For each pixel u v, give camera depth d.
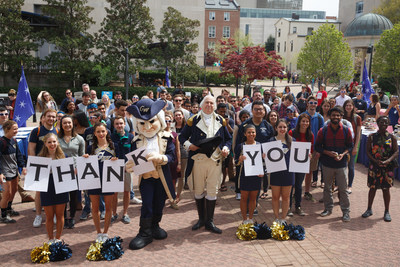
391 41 24.59
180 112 7.40
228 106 9.03
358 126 7.66
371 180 6.38
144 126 5.29
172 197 5.47
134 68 24.84
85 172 5.11
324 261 4.87
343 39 30.14
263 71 22.91
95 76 24.72
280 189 5.89
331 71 29.41
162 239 5.54
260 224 5.71
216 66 45.12
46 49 28.92
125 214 6.21
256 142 5.88
